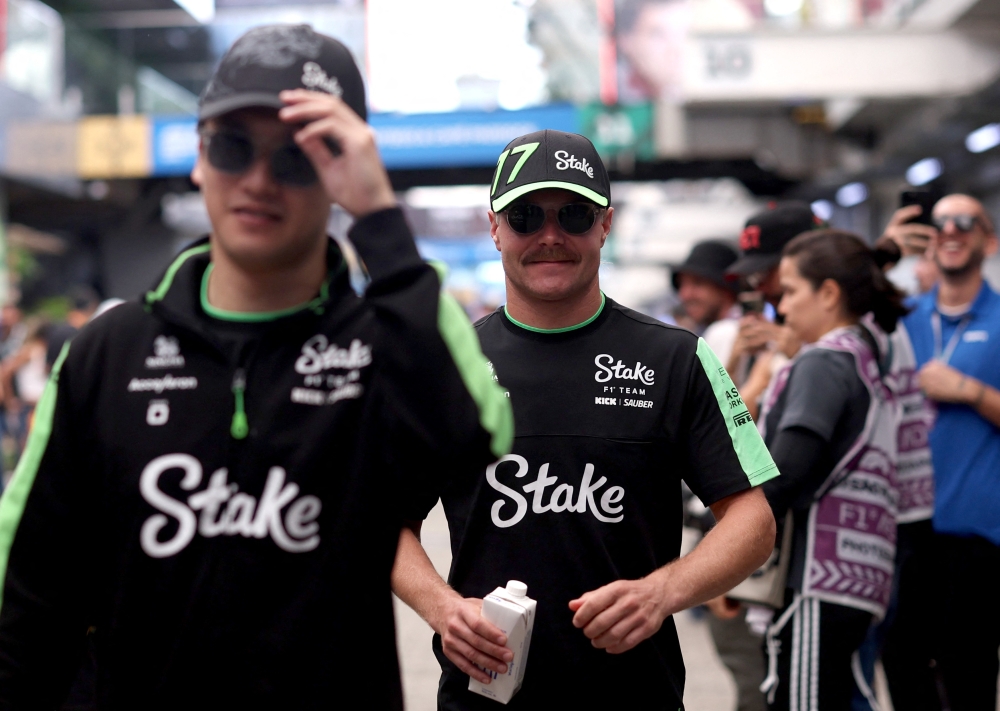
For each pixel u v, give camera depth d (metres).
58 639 1.42
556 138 2.02
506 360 2.04
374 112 12.68
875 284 2.64
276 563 1.31
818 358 2.44
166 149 13.74
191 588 1.31
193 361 1.36
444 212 31.41
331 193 1.29
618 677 1.88
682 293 4.46
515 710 1.89
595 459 1.93
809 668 2.39
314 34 1.33
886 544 2.45
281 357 1.36
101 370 1.39
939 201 3.64
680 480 2.02
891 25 10.72
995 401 3.26
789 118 13.05
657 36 11.60
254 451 1.32
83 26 13.51
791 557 2.45
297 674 1.30
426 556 2.01
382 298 1.29
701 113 12.85
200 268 1.43
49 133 13.76
